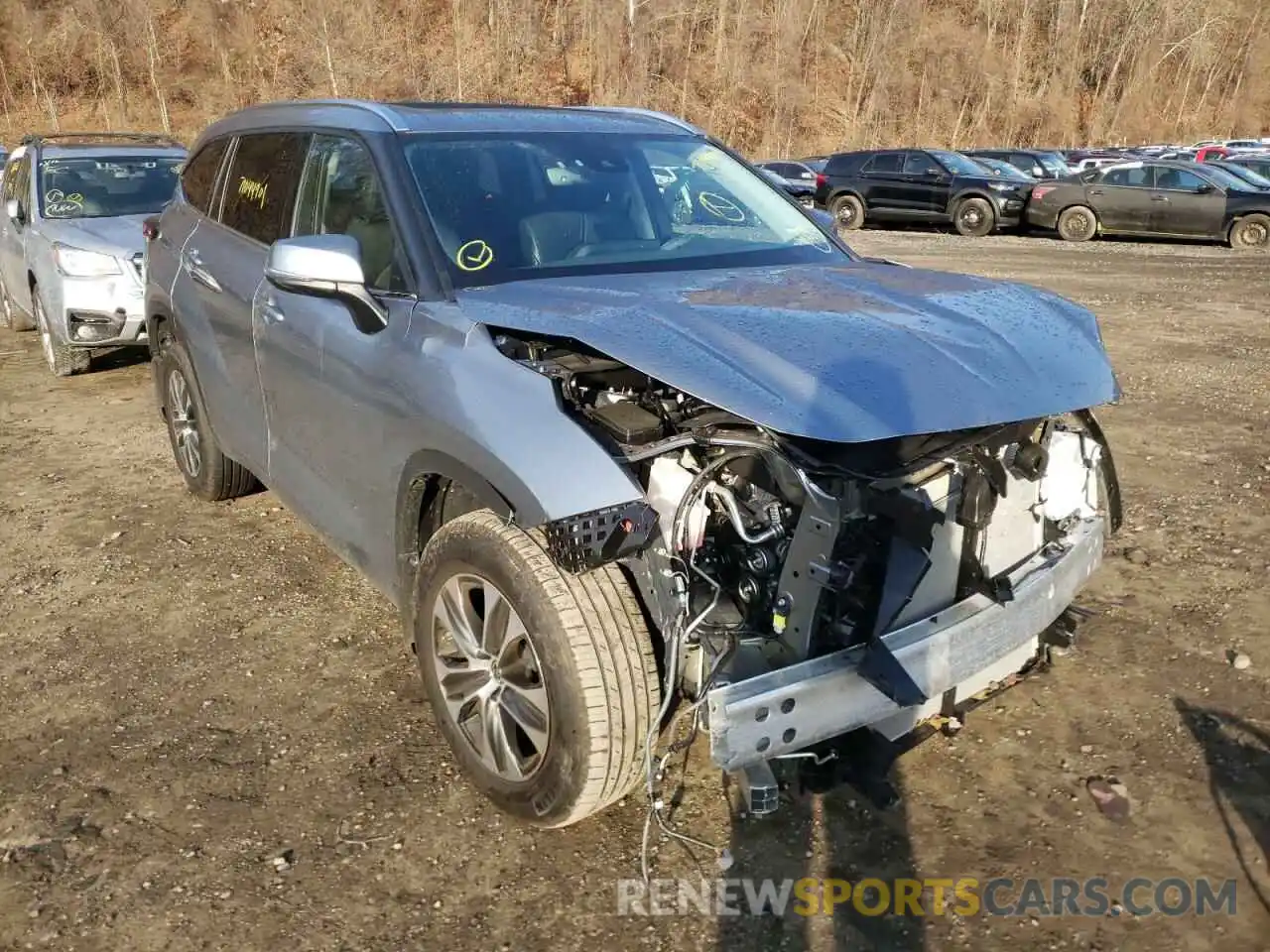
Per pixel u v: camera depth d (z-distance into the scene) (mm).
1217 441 6430
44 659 3916
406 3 46500
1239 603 4234
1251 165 22016
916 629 2695
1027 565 3057
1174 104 60000
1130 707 3518
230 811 3051
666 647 2625
